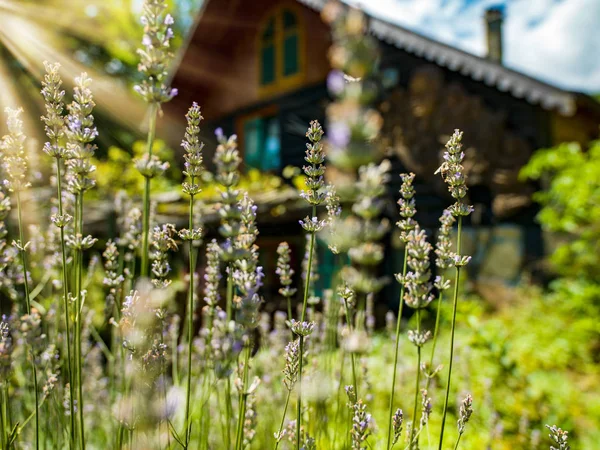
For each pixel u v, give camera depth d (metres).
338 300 2.18
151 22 1.01
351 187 0.59
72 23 18.33
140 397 0.97
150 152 1.02
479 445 2.42
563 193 6.46
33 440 1.88
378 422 2.51
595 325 5.32
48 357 1.63
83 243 1.19
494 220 8.34
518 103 8.25
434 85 8.65
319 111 10.09
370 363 3.52
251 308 0.97
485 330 3.56
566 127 8.90
